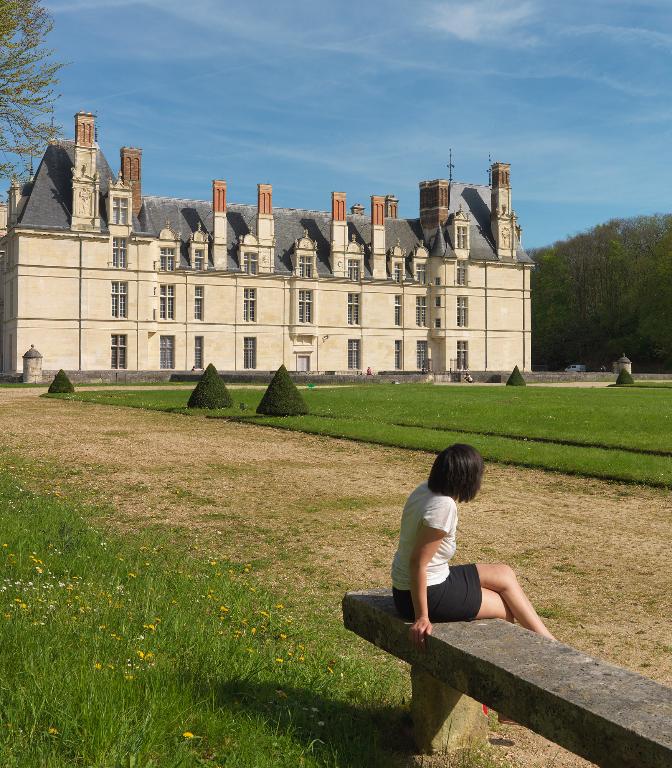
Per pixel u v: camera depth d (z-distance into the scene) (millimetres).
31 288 71250
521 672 4910
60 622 7012
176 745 5016
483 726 6047
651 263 102312
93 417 32219
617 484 17875
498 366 94562
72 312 72688
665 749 4023
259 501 16000
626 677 4848
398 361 91125
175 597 8812
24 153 19984
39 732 4953
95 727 4953
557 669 4953
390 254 90938
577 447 22812
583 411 32594
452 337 91812
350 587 10633
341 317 87812
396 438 24938
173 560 11070
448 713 5879
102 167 77188
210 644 6984
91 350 73375
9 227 77500
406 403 38094
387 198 96938
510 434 25844
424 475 19203
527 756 6086
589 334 115500
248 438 26172
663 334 97125
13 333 72875
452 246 92125
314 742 5445
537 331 118875
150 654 6336
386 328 90062
